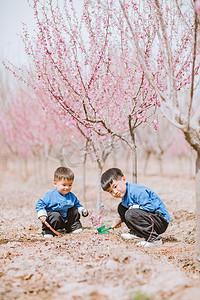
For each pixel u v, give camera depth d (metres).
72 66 5.07
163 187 11.95
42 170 20.81
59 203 4.93
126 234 4.67
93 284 2.91
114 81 5.38
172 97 3.54
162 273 3.10
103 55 5.02
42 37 4.77
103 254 3.63
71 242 4.19
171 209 7.53
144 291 2.68
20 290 2.87
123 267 3.21
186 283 2.87
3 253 3.88
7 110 11.98
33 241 4.60
